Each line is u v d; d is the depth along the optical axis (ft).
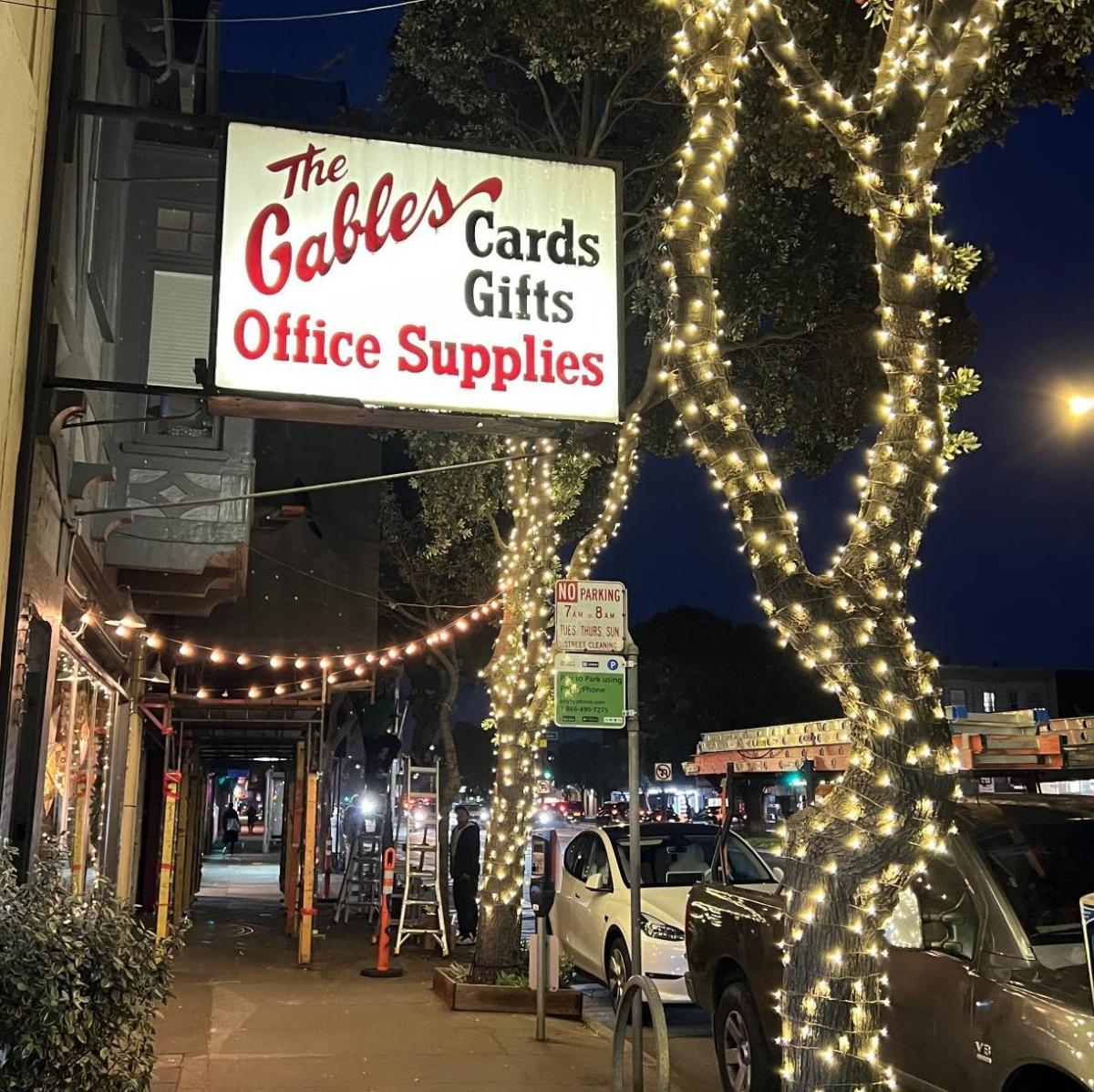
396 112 47.37
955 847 19.26
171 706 49.34
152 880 56.75
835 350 41.70
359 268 23.41
